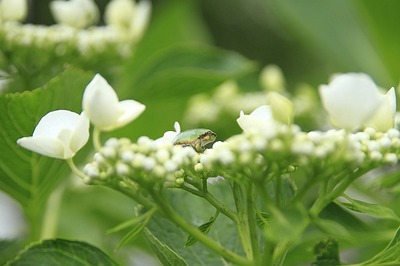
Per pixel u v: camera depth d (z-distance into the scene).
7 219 1.23
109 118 0.75
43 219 0.99
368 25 1.28
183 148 0.72
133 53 1.17
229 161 0.69
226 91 1.15
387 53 1.27
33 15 1.61
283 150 0.68
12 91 1.04
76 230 1.12
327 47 1.31
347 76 0.69
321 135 0.69
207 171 0.72
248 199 0.72
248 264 0.72
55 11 1.11
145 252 1.07
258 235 0.81
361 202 0.74
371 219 1.02
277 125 0.69
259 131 0.69
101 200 1.12
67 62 1.05
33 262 0.79
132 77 1.14
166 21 1.30
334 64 1.31
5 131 0.88
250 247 0.73
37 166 0.92
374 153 0.71
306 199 0.95
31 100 0.86
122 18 1.12
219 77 1.06
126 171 0.70
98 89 0.75
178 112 1.10
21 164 0.91
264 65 1.75
